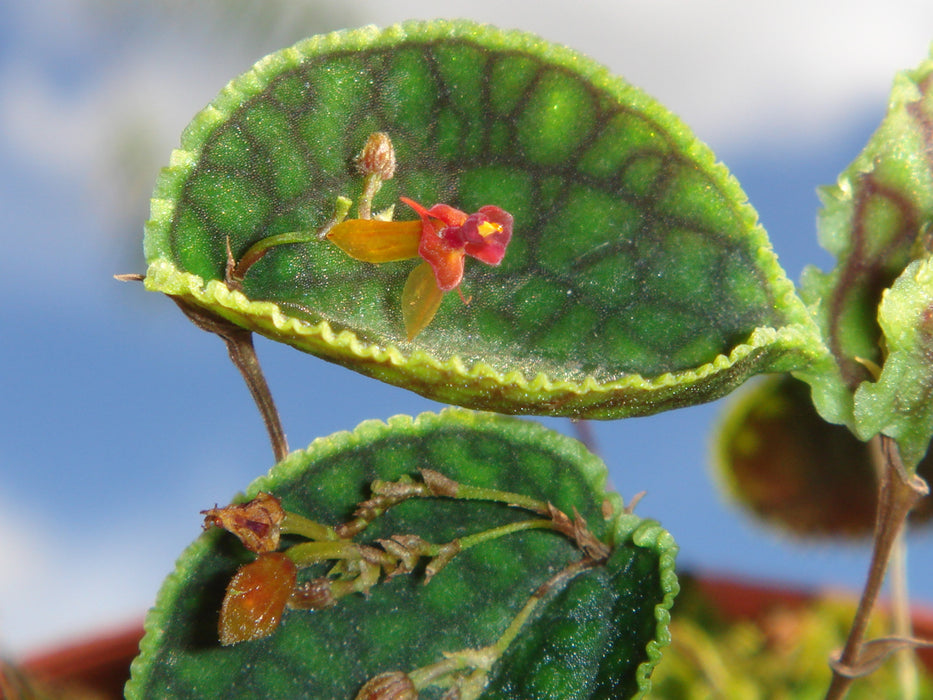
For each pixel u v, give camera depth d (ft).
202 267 0.34
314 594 0.34
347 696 0.35
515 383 0.32
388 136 0.34
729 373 0.33
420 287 0.34
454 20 0.33
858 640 0.36
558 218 0.34
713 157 0.34
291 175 0.34
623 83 0.34
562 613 0.36
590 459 0.36
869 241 0.35
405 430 0.35
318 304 0.34
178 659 0.34
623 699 0.35
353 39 0.33
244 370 0.35
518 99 0.34
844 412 0.35
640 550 0.36
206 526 0.34
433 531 0.36
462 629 0.36
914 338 0.34
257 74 0.33
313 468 0.35
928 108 0.35
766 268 0.34
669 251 0.34
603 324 0.34
